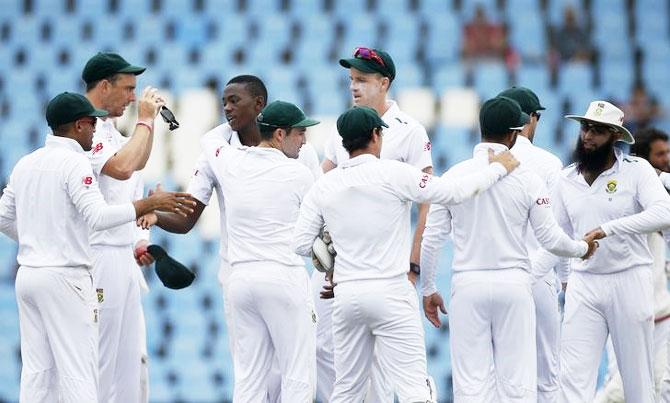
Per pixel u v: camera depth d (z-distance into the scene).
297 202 30.34
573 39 78.19
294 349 30.19
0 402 63.97
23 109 76.62
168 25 80.31
